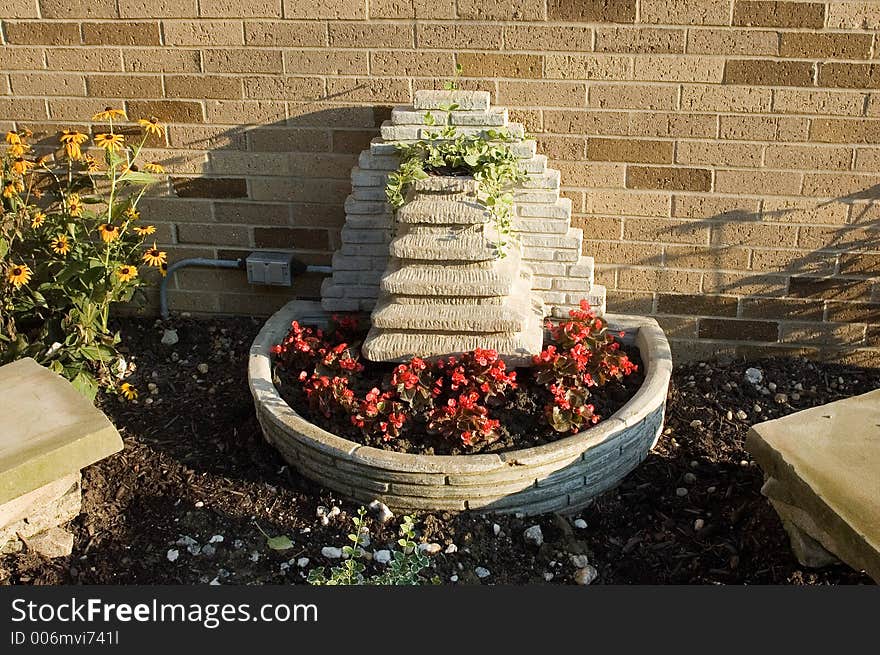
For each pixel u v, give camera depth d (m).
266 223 5.00
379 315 4.23
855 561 3.26
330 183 4.86
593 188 4.67
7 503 3.60
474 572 3.69
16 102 4.90
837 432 3.70
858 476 3.47
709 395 4.67
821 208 4.55
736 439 4.39
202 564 3.72
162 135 4.89
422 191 4.15
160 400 4.70
